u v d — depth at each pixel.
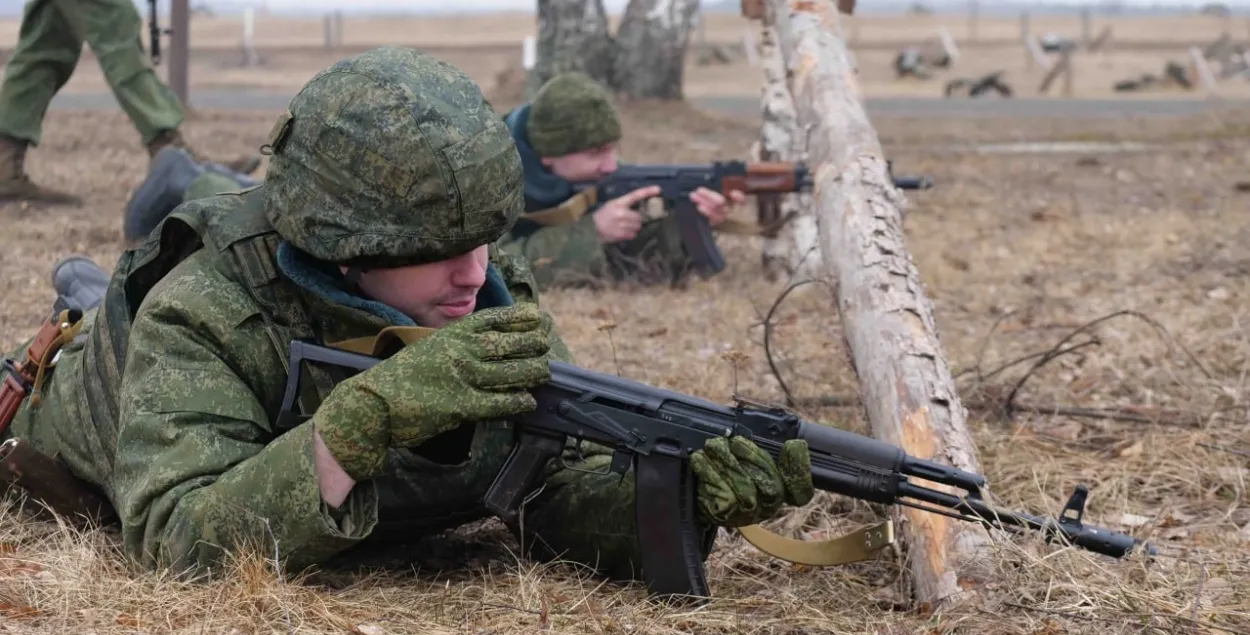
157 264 3.54
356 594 3.38
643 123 19.38
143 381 3.29
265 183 3.33
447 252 3.22
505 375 3.17
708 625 3.32
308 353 3.28
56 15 10.12
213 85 34.16
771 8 8.91
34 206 10.30
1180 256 9.50
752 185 8.13
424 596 3.41
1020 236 10.65
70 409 3.75
